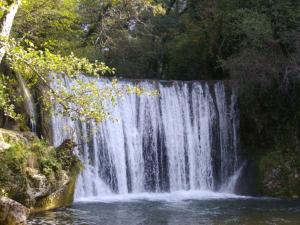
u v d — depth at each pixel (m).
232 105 24.98
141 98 23.61
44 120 19.42
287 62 23.47
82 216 15.42
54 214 15.52
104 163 22.00
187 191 23.61
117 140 22.59
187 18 32.84
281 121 23.97
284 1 24.36
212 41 29.03
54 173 16.44
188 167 24.25
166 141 23.97
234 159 24.52
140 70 35.81
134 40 35.84
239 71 23.84
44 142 17.45
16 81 18.17
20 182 15.01
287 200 20.61
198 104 24.84
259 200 20.55
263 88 23.94
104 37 32.41
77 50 27.66
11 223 12.60
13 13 12.84
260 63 23.58
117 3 29.45
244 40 24.80
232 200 20.42
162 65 36.31
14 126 17.73
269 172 22.70
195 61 31.31
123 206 18.00
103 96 13.30
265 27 23.61
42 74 13.26
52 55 12.17
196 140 24.55
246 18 24.28
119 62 35.50
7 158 15.09
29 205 15.35
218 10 28.52
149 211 16.91
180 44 31.72
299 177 22.31
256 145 24.30
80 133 21.19
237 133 24.75
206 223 14.73
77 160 18.20
